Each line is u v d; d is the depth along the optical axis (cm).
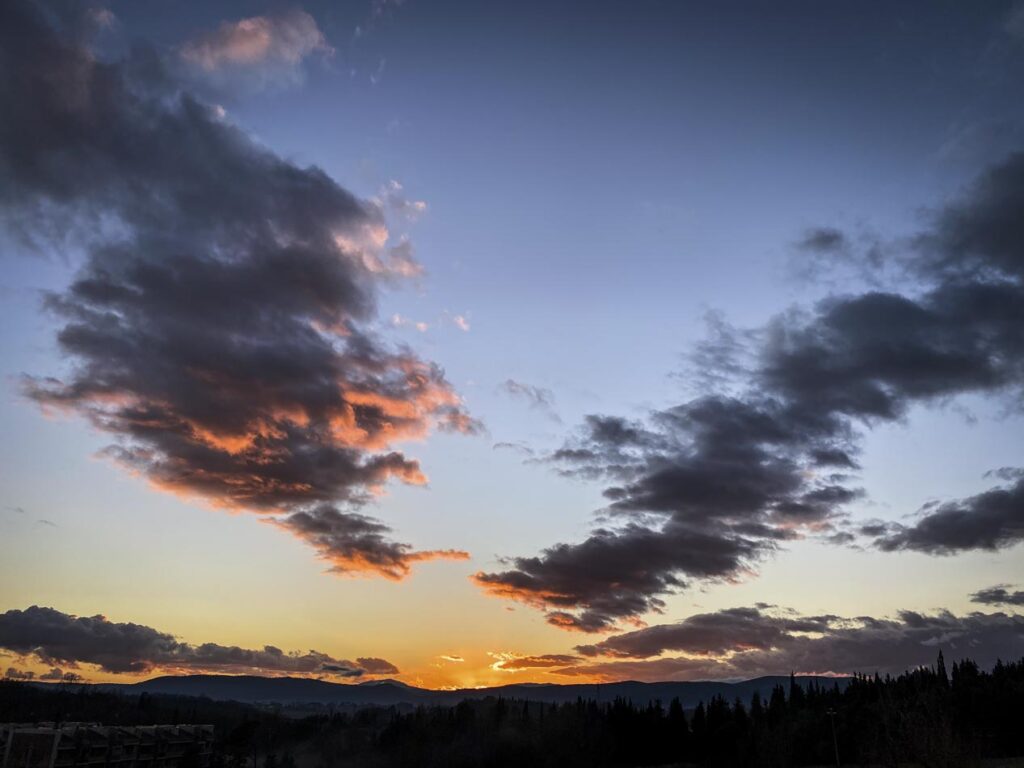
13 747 13938
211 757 18650
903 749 9031
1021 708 11688
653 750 17388
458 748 19450
